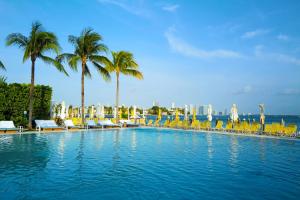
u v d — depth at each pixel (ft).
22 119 66.74
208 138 59.31
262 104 70.08
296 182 22.76
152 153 37.19
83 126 78.48
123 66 96.78
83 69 79.46
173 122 93.56
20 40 63.31
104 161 30.99
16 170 25.89
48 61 65.46
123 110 147.74
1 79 66.33
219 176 24.56
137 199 18.34
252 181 22.99
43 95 73.67
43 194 19.07
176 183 22.17
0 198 18.10
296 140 54.39
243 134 65.26
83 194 19.21
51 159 31.68
